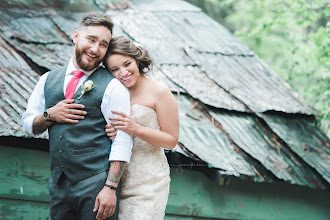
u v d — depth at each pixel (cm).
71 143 292
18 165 447
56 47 546
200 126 516
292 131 553
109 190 289
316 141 553
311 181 510
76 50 298
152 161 322
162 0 773
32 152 451
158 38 640
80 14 635
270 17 873
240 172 477
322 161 527
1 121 423
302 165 521
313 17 811
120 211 314
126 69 309
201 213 505
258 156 502
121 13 679
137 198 313
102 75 304
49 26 589
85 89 295
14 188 447
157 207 317
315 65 872
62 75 306
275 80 629
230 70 620
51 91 304
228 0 1102
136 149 320
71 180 293
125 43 311
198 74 591
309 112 581
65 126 295
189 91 549
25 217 450
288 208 539
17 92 463
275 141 538
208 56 634
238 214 518
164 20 694
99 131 296
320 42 785
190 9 755
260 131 542
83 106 294
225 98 560
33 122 303
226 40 691
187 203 500
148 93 320
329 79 787
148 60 323
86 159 292
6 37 539
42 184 454
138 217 309
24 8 605
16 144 439
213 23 731
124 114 297
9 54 515
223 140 510
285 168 508
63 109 293
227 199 514
